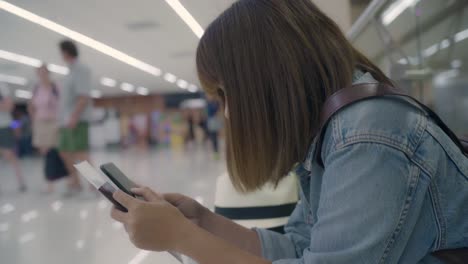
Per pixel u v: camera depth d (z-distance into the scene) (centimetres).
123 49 784
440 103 244
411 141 47
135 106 1933
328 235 47
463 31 223
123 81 1338
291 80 55
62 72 1035
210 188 374
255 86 56
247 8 59
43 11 526
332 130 51
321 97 56
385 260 46
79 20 570
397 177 46
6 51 773
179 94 1909
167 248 55
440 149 51
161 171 557
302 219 88
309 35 56
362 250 45
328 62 56
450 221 50
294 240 85
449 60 241
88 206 307
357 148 47
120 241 205
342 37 59
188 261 59
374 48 274
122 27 612
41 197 360
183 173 517
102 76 1190
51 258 182
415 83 245
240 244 83
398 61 247
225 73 58
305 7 59
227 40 58
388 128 47
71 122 367
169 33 655
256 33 56
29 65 922
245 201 117
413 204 47
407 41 242
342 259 45
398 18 228
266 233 85
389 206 45
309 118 56
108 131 1644
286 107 55
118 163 727
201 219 86
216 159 757
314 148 55
